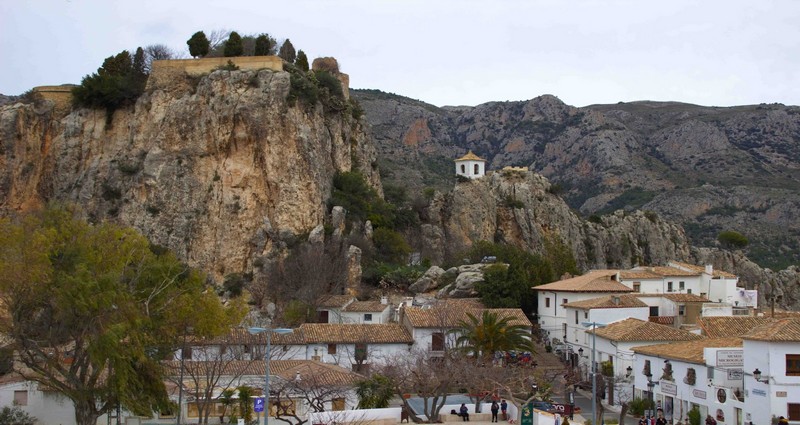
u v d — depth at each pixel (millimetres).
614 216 188625
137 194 125812
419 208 161500
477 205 164750
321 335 89875
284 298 109250
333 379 73562
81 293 60438
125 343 61625
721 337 75938
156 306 67750
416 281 121250
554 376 82125
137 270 67938
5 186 133125
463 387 81812
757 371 60938
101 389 61938
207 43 138125
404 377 72500
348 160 142875
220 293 115750
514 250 134250
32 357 62250
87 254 65875
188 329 74938
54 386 62781
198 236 122562
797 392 59562
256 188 124812
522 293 109938
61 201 130375
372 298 116438
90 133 134750
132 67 139375
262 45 138375
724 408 64188
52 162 135875
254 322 102062
